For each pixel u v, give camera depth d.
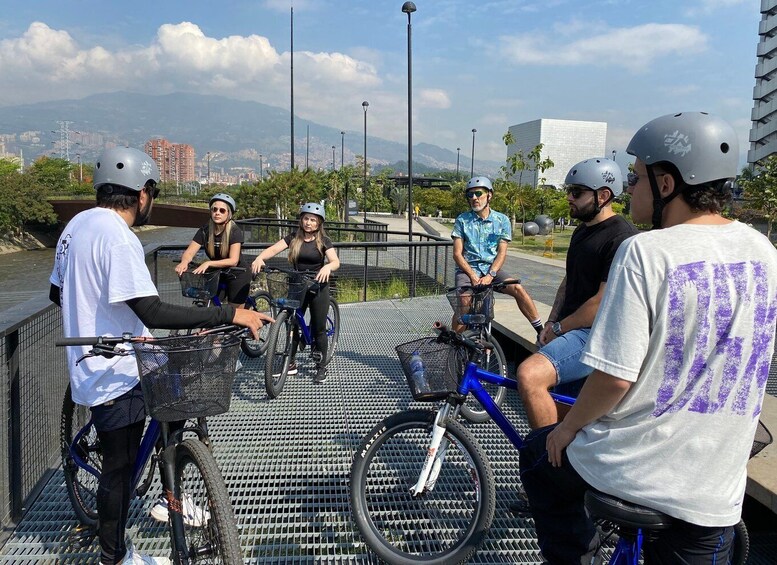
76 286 2.15
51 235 55.75
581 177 2.85
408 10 16.12
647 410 1.44
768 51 75.38
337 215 40.50
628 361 1.40
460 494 3.02
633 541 1.61
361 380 4.93
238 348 2.18
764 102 76.69
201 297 4.92
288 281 4.53
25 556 2.47
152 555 2.49
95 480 3.01
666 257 1.39
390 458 3.32
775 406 3.16
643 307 1.39
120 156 2.22
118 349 2.01
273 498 3.00
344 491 3.08
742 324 1.39
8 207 49.31
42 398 3.07
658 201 1.53
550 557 1.94
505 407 4.36
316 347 4.86
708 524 1.42
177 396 2.04
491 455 3.57
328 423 3.99
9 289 30.50
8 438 2.67
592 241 2.87
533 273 16.19
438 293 10.41
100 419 2.22
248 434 3.79
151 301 2.09
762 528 2.96
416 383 2.58
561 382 2.64
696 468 1.43
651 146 1.53
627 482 1.48
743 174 48.00
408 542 2.62
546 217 37.47
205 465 2.05
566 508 1.91
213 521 2.00
